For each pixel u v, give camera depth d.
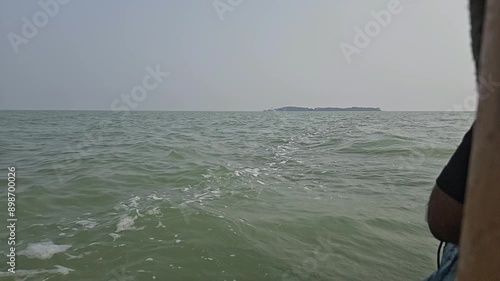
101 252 4.57
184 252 4.57
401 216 6.02
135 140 19.92
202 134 25.45
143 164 11.47
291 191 7.79
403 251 4.67
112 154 13.83
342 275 4.04
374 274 4.06
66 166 11.09
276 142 19.17
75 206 6.73
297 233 5.25
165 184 8.52
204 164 11.35
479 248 0.50
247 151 15.26
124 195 7.50
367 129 25.55
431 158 11.95
